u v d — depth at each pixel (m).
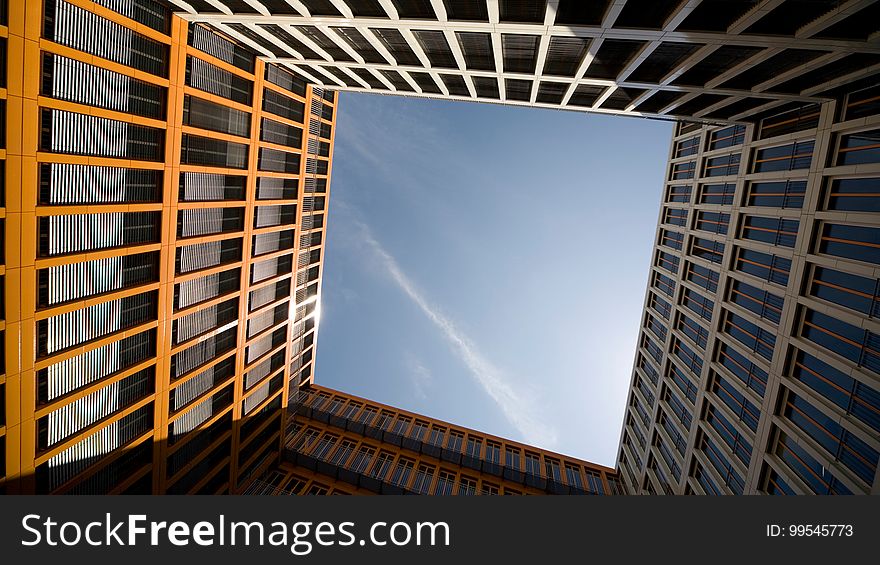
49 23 15.77
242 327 30.56
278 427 39.50
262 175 29.44
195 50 22.06
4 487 16.17
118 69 18.00
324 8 19.30
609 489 46.38
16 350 15.88
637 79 23.14
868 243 18.16
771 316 23.69
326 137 43.19
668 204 39.41
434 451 50.19
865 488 17.08
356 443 50.25
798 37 16.19
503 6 17.53
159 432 23.80
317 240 45.97
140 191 20.28
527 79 25.17
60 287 17.56
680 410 32.94
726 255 28.22
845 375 18.64
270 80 29.09
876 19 14.88
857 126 19.06
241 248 28.75
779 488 21.31
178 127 21.41
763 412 22.94
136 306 21.38
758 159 26.73
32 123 15.23
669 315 37.38
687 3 15.13
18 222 15.27
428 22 18.94
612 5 15.78
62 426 18.58
